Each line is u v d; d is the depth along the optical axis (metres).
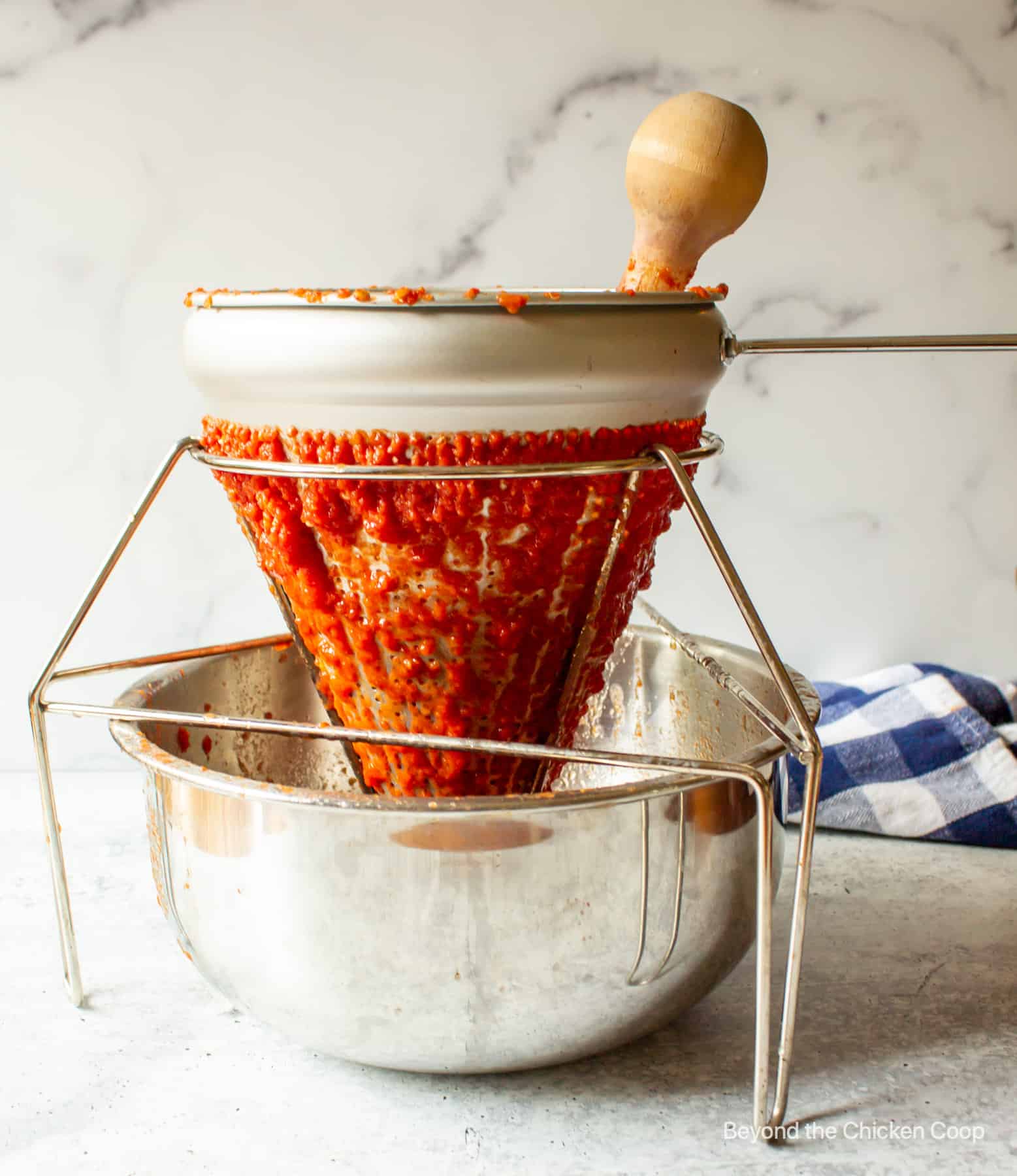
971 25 0.80
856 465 0.87
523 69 0.80
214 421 0.48
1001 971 0.58
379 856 0.44
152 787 0.50
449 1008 0.45
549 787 0.56
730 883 0.48
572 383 0.42
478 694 0.48
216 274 0.83
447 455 0.43
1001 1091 0.49
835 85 0.81
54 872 0.55
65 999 0.56
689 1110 0.48
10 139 0.80
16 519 0.86
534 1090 0.49
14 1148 0.46
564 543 0.45
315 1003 0.46
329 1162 0.45
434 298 0.41
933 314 0.84
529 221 0.82
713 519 0.88
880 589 0.89
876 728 0.79
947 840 0.74
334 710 0.54
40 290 0.83
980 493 0.88
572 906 0.45
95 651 0.88
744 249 0.83
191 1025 0.54
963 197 0.83
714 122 0.45
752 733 0.62
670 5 0.80
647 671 0.69
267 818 0.45
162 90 0.80
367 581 0.46
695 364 0.45
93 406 0.84
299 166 0.81
